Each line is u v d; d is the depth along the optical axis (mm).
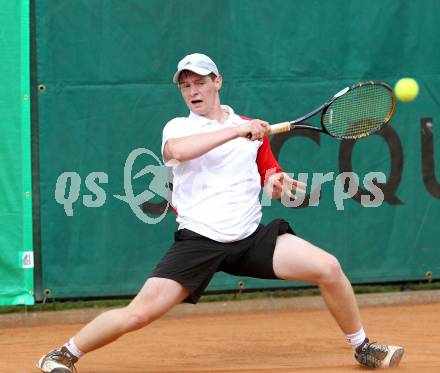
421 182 19922
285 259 11953
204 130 12078
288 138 19172
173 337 16562
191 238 11922
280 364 13562
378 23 19531
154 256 18641
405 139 19797
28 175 17984
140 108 18484
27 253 18031
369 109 12977
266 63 19000
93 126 18281
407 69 19734
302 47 19172
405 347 14984
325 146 19359
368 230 19656
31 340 16672
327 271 11883
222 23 18781
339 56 19359
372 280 19719
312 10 19203
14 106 17875
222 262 12016
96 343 11961
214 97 12289
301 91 19203
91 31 18203
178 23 18594
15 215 17969
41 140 18031
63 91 18109
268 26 18984
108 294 18438
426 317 18578
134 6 18391
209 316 19016
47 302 18406
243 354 14703
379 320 18266
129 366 13664
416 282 20406
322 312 19422
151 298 11711
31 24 17922
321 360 13852
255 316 19031
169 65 18594
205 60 11977
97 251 18391
